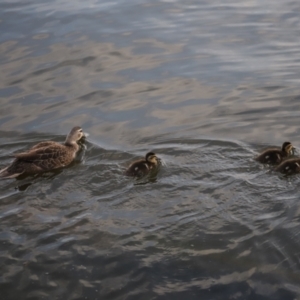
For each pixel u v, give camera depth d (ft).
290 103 48.06
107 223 34.40
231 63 55.36
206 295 28.86
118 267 30.89
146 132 45.19
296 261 30.60
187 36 61.00
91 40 60.39
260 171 38.75
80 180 39.32
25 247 32.55
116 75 53.88
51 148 41.55
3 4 70.90
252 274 29.96
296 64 54.49
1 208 36.37
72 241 32.89
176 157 41.16
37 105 49.37
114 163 41.01
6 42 60.18
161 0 71.10
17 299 29.07
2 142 44.57
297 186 36.99
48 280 30.17
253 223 33.68
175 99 49.85
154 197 36.68
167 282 29.76
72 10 68.03
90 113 48.26
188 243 32.45
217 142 42.88
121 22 64.59
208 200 36.04
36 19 65.62
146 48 58.75
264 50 57.47
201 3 69.82
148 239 32.89
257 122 45.78
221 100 49.32
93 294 29.17
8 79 53.26
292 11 65.92
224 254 31.48
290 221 33.60
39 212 35.78
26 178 40.09
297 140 43.06
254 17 64.95
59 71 54.54
